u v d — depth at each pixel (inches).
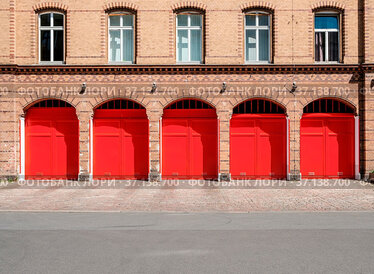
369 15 623.8
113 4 628.4
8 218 345.4
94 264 210.4
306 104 626.5
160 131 630.5
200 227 306.3
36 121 642.8
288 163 631.8
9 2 623.5
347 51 628.4
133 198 466.0
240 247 244.7
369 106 623.2
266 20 642.2
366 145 623.5
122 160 644.1
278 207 402.0
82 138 625.9
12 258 222.1
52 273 196.2
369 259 219.5
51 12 636.7
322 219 339.9
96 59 628.1
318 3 628.1
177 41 644.1
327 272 197.3
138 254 229.3
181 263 211.6
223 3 630.5
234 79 625.6
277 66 619.8
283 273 195.6
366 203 425.7
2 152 617.9
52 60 641.0
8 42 623.2
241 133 641.6
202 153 644.1
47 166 644.1
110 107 647.1
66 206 409.4
